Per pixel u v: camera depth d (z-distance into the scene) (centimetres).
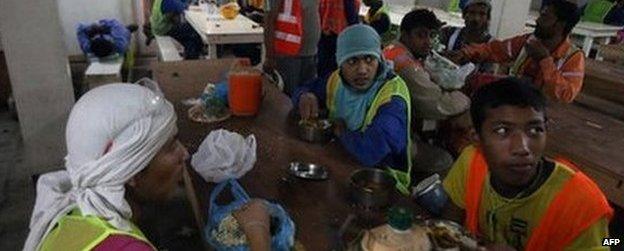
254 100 175
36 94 260
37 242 76
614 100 296
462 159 114
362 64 164
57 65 257
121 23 536
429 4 627
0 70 369
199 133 160
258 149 147
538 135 89
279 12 299
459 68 231
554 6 228
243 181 125
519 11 382
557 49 238
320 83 194
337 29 355
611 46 405
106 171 73
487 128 91
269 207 103
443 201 117
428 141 241
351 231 104
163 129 78
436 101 204
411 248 85
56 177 83
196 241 178
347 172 133
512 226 104
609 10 561
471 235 98
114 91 76
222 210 105
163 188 85
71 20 530
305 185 124
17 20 241
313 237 102
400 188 127
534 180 97
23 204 253
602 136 197
